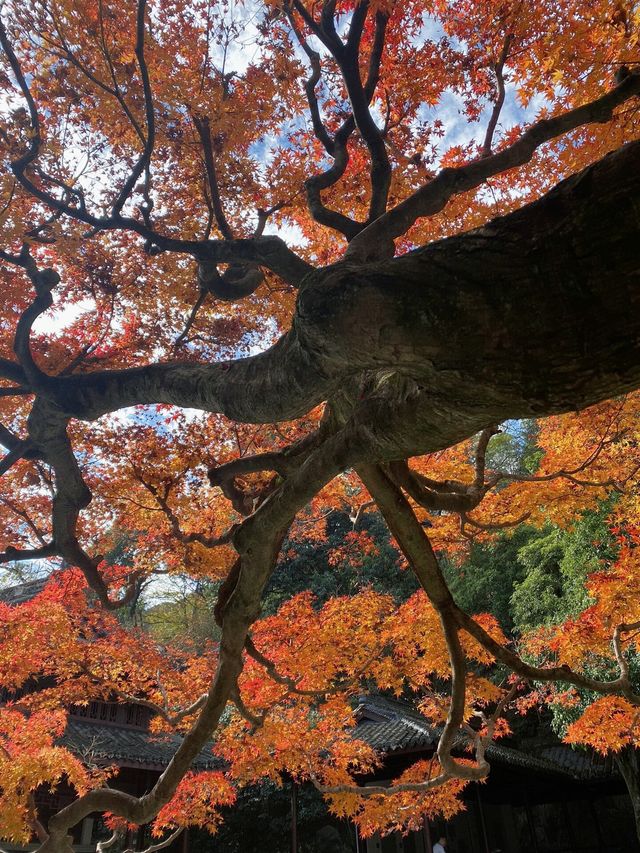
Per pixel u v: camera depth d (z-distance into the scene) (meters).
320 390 2.76
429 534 7.25
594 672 11.57
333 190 6.57
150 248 5.34
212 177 5.67
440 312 1.30
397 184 6.49
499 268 1.20
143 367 4.47
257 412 3.14
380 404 1.92
